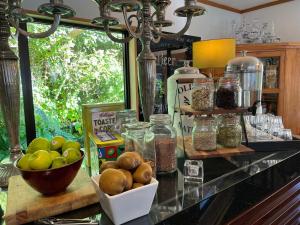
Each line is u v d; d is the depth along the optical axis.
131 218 0.62
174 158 0.93
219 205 0.79
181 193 0.78
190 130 1.33
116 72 2.06
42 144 0.75
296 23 2.66
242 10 3.01
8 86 0.80
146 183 0.63
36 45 1.62
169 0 1.12
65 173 0.66
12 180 0.79
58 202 0.65
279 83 2.44
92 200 0.69
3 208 0.70
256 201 0.92
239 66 1.74
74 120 1.88
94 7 1.73
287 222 1.04
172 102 1.45
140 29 0.99
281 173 1.02
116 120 1.10
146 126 0.86
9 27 0.81
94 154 0.96
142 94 1.05
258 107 1.53
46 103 1.72
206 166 0.99
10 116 0.84
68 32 1.78
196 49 1.99
